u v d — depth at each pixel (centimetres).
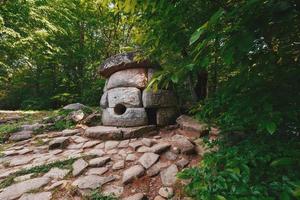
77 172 370
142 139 486
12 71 1362
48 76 1458
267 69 200
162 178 343
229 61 143
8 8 1021
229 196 154
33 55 1241
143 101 574
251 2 123
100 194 313
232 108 211
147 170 362
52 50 1235
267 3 141
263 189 154
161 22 230
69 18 1216
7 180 363
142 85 588
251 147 204
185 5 207
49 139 562
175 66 197
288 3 142
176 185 323
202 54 180
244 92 208
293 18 164
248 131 254
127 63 602
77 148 489
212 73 549
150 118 601
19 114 880
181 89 709
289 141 192
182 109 634
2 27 971
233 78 224
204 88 593
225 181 163
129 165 386
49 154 469
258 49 198
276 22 164
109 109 605
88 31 1351
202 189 171
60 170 384
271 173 180
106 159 403
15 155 484
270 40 192
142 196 304
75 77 1378
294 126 201
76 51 1312
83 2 1134
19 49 1140
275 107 185
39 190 331
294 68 196
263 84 196
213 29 148
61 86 1392
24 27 1087
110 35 1312
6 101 1483
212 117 297
